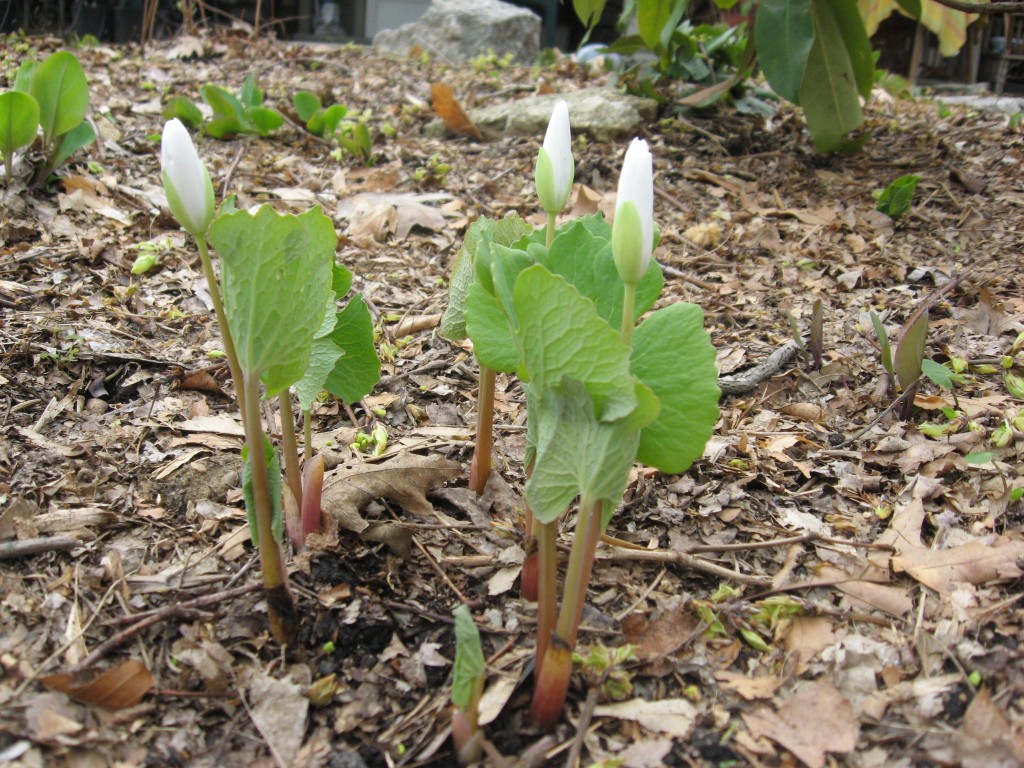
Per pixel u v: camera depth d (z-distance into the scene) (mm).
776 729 267
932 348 502
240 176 717
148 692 271
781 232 677
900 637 301
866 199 732
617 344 216
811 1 708
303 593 307
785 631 304
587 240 257
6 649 279
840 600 319
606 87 971
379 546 331
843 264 625
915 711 272
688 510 369
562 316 218
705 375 240
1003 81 1812
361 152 775
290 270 245
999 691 277
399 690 280
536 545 304
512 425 428
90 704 265
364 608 304
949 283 562
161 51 1137
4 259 545
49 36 1191
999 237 663
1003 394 454
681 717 271
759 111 885
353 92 1004
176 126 239
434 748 259
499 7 1389
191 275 564
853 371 485
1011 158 821
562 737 263
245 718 268
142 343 479
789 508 374
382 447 391
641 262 225
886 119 962
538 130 846
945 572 324
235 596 295
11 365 437
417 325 523
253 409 260
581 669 283
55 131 621
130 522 341
